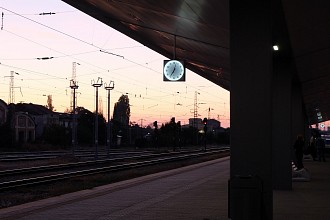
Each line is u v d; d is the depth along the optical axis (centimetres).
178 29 1712
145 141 9200
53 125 7962
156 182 1739
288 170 1464
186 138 11356
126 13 1680
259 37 807
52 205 1135
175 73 1877
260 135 802
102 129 9650
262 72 804
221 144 13775
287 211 1031
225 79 3167
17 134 8144
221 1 1087
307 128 5372
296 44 1386
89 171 2516
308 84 2595
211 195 1339
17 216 975
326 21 1150
